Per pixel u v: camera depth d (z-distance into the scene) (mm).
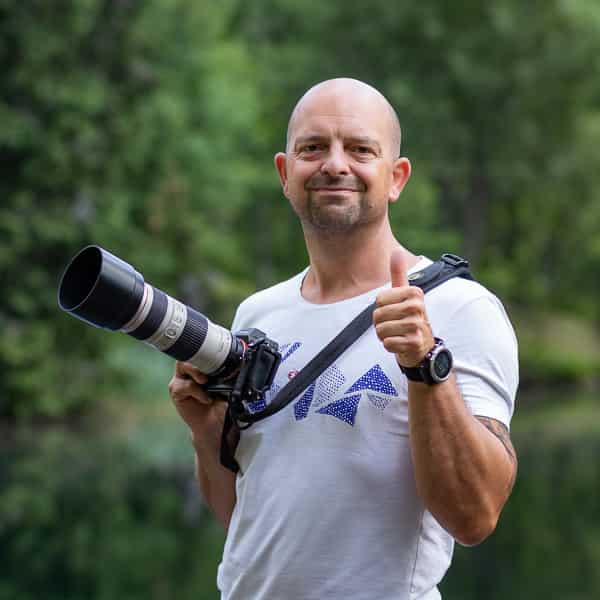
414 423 4039
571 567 14039
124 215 37719
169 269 41125
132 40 36781
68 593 12594
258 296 4992
